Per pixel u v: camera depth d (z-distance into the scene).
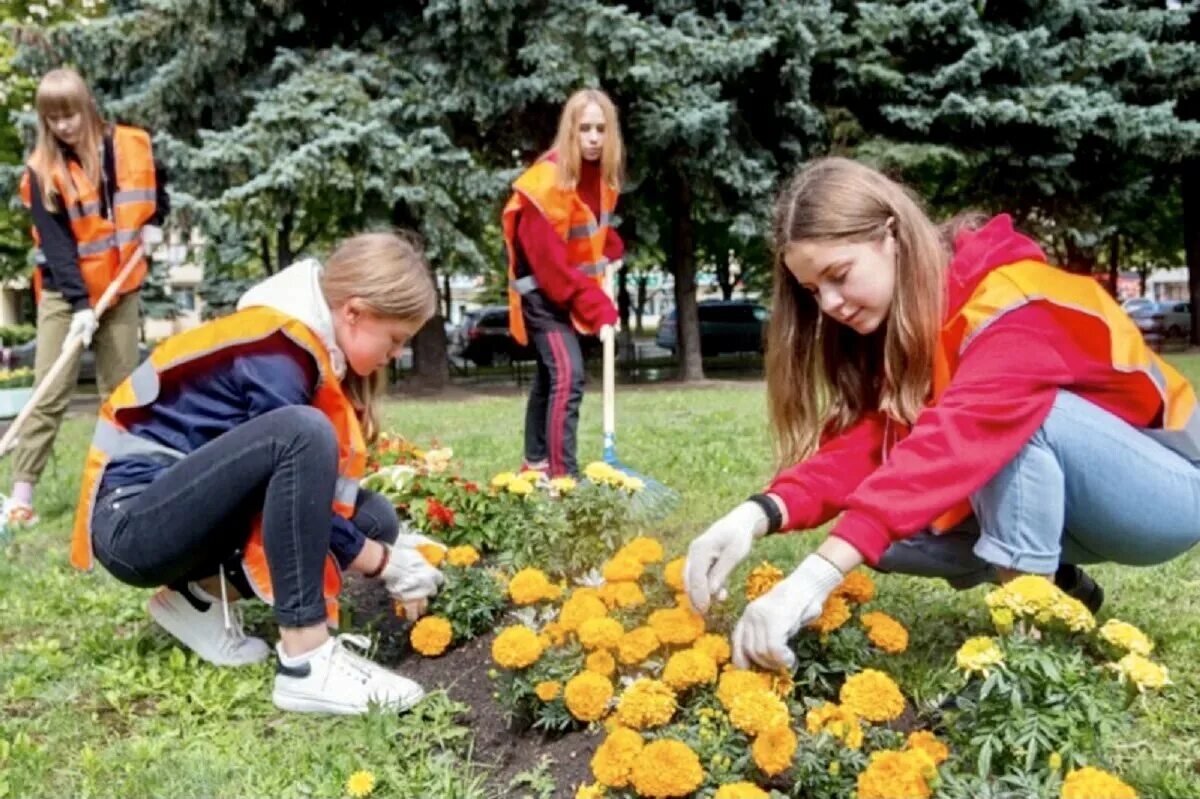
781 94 12.99
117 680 2.52
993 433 1.97
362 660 2.42
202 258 13.39
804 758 1.71
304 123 11.12
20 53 11.99
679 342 15.48
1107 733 1.67
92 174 4.47
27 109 12.27
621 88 12.05
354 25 12.27
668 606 2.47
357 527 2.73
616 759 1.71
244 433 2.29
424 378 14.38
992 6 14.10
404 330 2.48
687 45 11.68
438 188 11.54
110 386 4.73
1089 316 2.04
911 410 2.11
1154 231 22.14
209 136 11.23
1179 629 2.60
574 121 4.31
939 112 13.03
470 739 2.21
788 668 1.94
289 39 12.31
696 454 5.82
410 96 11.76
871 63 13.10
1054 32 14.28
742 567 3.21
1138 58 14.08
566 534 2.88
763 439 6.48
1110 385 2.11
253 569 2.41
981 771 1.66
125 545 2.37
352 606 2.99
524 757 2.12
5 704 2.46
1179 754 2.00
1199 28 15.77
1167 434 2.19
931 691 2.20
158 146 11.45
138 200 4.61
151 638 2.79
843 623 2.13
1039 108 13.19
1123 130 13.54
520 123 12.71
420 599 2.63
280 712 2.39
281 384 2.36
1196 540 2.21
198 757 2.13
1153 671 1.65
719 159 12.51
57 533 4.27
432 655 2.63
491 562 3.29
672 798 1.72
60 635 2.94
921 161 13.22
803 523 2.21
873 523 1.90
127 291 4.61
